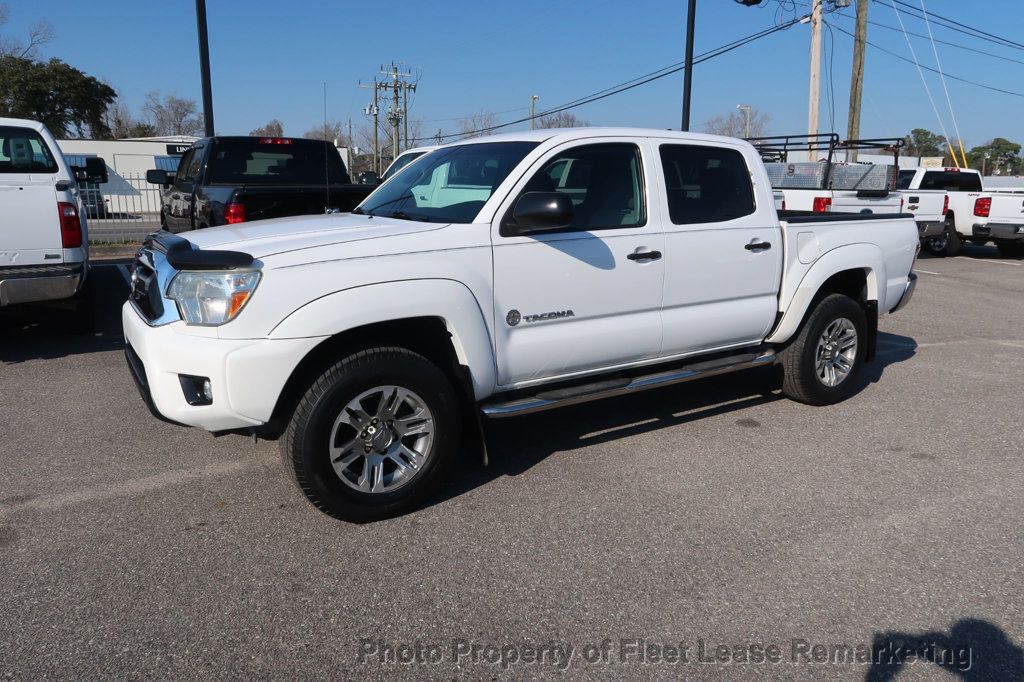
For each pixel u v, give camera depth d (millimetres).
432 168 5012
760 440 5273
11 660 2898
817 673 2896
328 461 3793
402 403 4059
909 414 5891
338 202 8461
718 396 6266
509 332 4289
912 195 15859
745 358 5461
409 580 3479
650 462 4855
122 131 69562
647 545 3803
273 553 3693
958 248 17109
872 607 3312
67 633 3066
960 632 3152
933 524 4059
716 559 3682
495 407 4266
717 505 4254
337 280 3734
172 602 3283
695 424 5582
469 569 3574
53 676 2816
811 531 3967
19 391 6168
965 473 4754
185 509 4145
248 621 3162
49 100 48719
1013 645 3076
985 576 3562
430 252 3984
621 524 4016
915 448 5168
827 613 3268
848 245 5844
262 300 3604
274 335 3623
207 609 3238
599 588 3432
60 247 6867
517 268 4246
